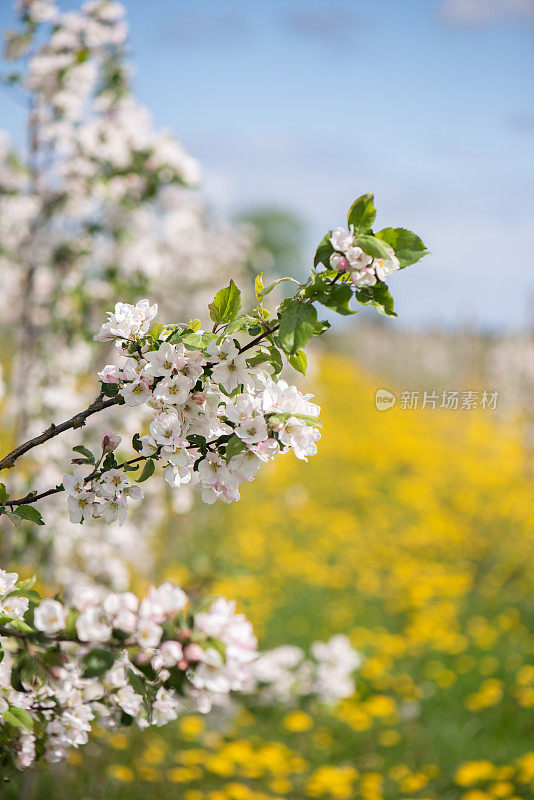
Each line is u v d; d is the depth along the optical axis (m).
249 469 1.67
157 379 1.71
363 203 1.59
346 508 11.23
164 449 1.68
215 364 1.71
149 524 5.34
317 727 5.06
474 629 6.86
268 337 1.70
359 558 8.97
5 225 4.45
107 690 2.04
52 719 1.99
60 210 4.55
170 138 4.58
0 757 2.01
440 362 20.50
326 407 19.61
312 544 9.40
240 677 1.92
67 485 1.75
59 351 4.69
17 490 4.09
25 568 4.25
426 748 4.92
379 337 28.27
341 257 1.58
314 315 1.59
